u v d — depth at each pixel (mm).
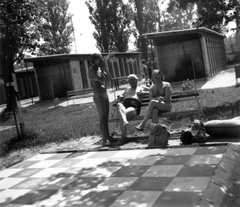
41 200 5469
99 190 5461
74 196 5375
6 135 13766
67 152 8891
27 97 40812
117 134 10031
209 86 21250
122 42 47594
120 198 4957
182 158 6504
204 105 12844
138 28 44750
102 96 8977
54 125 14508
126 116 8984
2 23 18031
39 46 21203
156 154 7137
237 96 13914
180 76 28250
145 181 5523
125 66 42406
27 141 11438
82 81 31625
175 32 25953
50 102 29719
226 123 7477
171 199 4590
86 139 10398
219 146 6953
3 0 17188
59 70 30672
